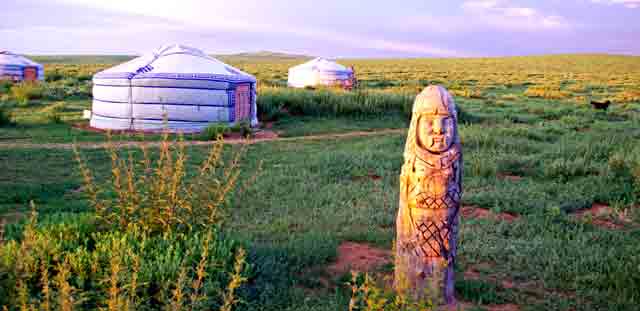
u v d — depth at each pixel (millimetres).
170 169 6031
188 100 19250
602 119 24266
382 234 7398
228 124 19484
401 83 49031
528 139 16719
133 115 19266
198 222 5844
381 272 6074
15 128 18047
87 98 31219
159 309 4684
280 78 58594
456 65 106562
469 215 8617
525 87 49250
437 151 5051
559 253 6652
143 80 18984
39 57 159000
